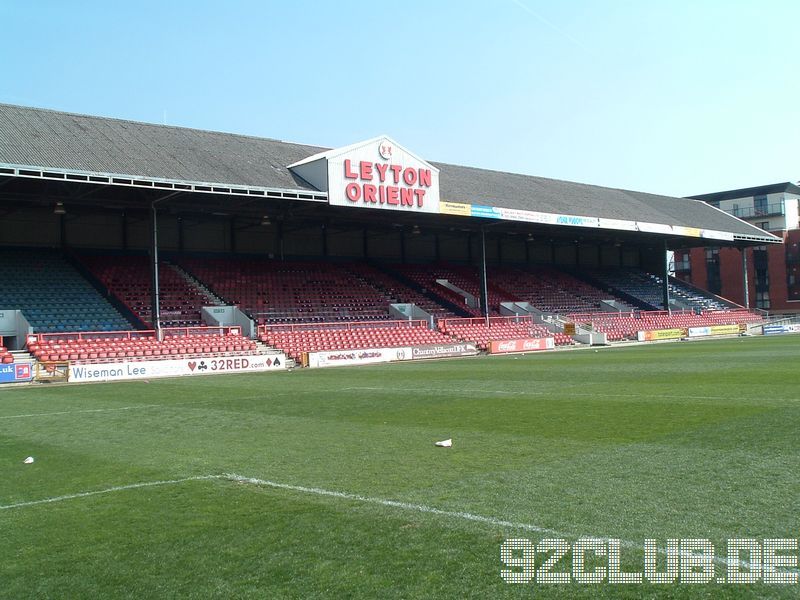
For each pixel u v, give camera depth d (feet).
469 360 112.16
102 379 89.81
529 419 42.70
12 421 50.31
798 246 226.79
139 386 78.79
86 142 101.19
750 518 21.39
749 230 197.67
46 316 104.58
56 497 26.78
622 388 58.85
